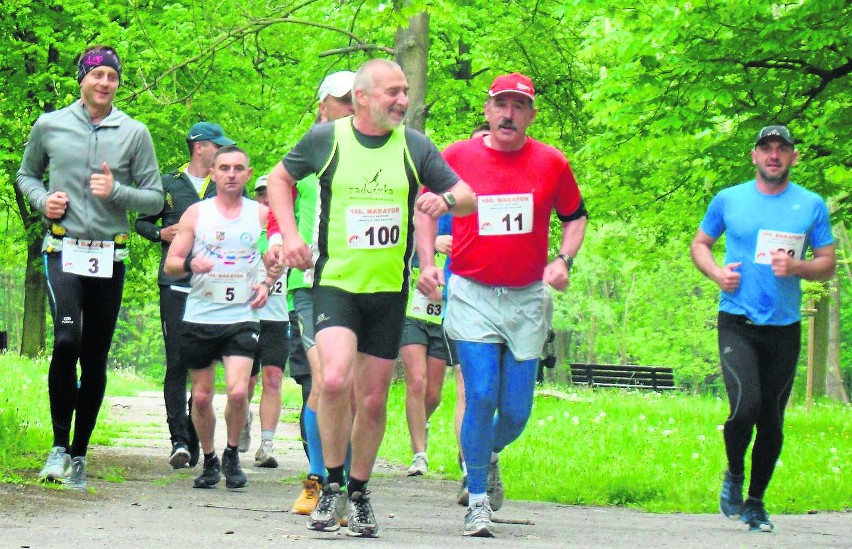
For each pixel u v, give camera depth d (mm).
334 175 10992
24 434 18047
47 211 13625
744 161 32375
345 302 10906
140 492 14547
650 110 33031
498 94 12500
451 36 47438
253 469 19828
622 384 59312
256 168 45594
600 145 34344
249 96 46125
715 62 31062
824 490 18703
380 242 10969
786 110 31938
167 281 17953
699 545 11898
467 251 12617
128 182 14312
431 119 49125
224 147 15766
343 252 10961
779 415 14062
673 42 31453
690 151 36750
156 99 28938
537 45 42312
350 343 10875
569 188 12867
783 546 12094
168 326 17875
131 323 146375
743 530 13805
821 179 32000
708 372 115875
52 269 13859
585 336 137125
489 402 12359
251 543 10062
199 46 29000
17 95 51500
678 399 45094
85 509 12141
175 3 36344
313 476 13086
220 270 15750
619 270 108000
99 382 14180
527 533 12438
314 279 11117
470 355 12469
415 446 19938
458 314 12625
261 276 19062
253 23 28516
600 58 43219
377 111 10859
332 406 10898
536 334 12758
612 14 31859
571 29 41594
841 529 14445
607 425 28344
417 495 16922
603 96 33312
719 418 33500
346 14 29672
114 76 14125
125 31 36031
